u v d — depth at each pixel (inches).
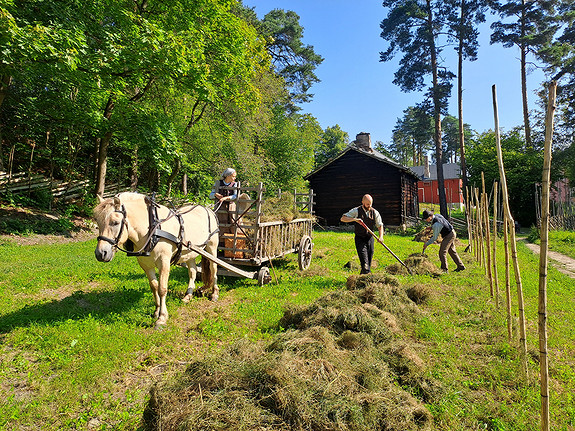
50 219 517.7
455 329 185.5
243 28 593.6
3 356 147.0
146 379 135.9
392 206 916.6
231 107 708.0
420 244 573.9
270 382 100.0
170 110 697.6
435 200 1963.6
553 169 1178.0
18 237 424.2
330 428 90.5
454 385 130.4
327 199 983.6
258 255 267.1
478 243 387.9
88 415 112.0
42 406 114.7
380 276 231.1
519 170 1210.6
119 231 164.2
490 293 248.7
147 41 394.6
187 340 170.2
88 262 327.9
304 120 1344.7
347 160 968.3
